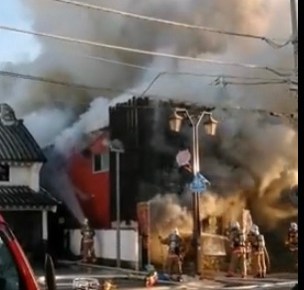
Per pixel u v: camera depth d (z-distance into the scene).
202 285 20.12
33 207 26.23
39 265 25.00
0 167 26.69
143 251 24.52
